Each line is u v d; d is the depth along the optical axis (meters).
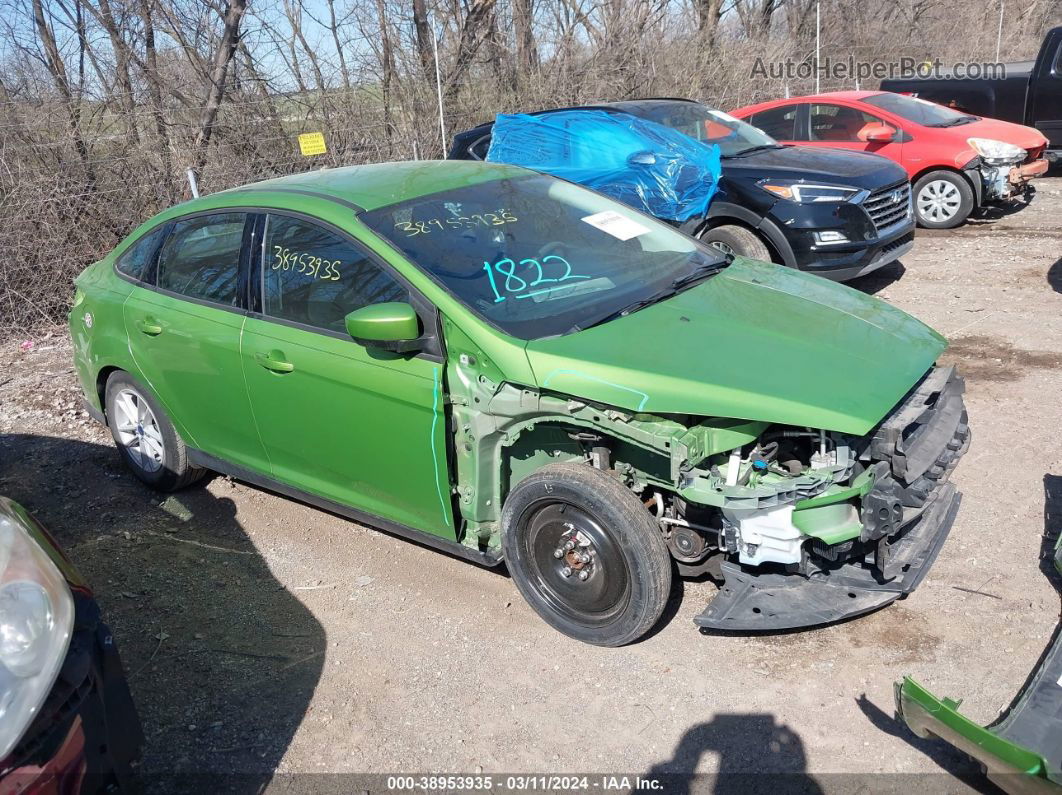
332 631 3.80
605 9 15.14
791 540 3.05
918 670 3.25
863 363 3.29
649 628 3.34
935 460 3.27
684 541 3.34
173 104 10.76
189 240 4.52
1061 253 8.62
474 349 3.40
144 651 3.76
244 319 4.12
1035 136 10.31
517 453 3.64
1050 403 5.27
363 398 3.68
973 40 23.62
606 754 3.04
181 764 3.14
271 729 3.28
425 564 4.23
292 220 4.05
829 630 3.51
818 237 7.28
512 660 3.53
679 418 3.13
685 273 4.04
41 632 2.41
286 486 4.34
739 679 3.30
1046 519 4.10
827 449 3.10
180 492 5.12
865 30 22.41
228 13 10.76
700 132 8.62
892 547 3.29
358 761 3.10
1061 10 26.42
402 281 3.61
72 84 9.84
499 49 13.64
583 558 3.40
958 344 6.41
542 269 3.79
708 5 16.94
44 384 7.00
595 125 8.04
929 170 10.26
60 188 8.64
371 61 12.16
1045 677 2.94
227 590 4.16
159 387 4.65
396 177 4.34
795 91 17.77
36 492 5.23
